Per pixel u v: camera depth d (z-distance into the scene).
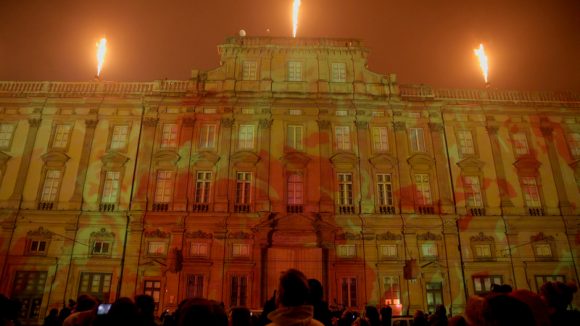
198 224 31.94
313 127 35.03
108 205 32.44
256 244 31.27
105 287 30.47
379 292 30.72
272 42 37.53
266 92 35.50
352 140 34.88
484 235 32.59
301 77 36.78
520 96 37.12
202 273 30.83
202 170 33.66
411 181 33.84
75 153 34.00
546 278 31.83
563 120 36.53
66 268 30.77
